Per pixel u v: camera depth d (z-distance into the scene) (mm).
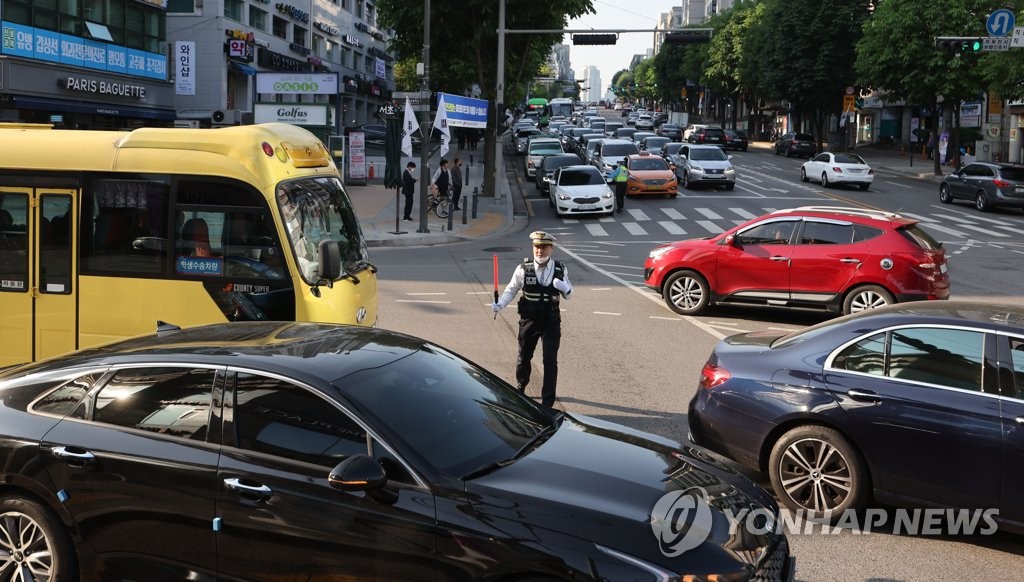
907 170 49344
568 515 3977
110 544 4559
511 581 3926
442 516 4035
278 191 7898
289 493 4238
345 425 4344
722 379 6691
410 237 24328
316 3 62875
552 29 36281
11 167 8180
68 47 31859
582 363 11125
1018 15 37094
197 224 7961
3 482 4719
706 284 14344
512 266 19781
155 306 8055
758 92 74312
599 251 22594
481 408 4852
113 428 4676
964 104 48906
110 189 8078
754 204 32594
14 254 8258
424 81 25453
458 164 29328
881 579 5441
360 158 39125
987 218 29641
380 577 4094
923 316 6117
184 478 4426
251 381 4562
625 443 4922
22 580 4801
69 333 8227
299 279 7863
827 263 13445
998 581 5434
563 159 36000
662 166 35344
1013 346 5723
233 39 46500
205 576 4414
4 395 4984
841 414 6098
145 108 37344
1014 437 5551
